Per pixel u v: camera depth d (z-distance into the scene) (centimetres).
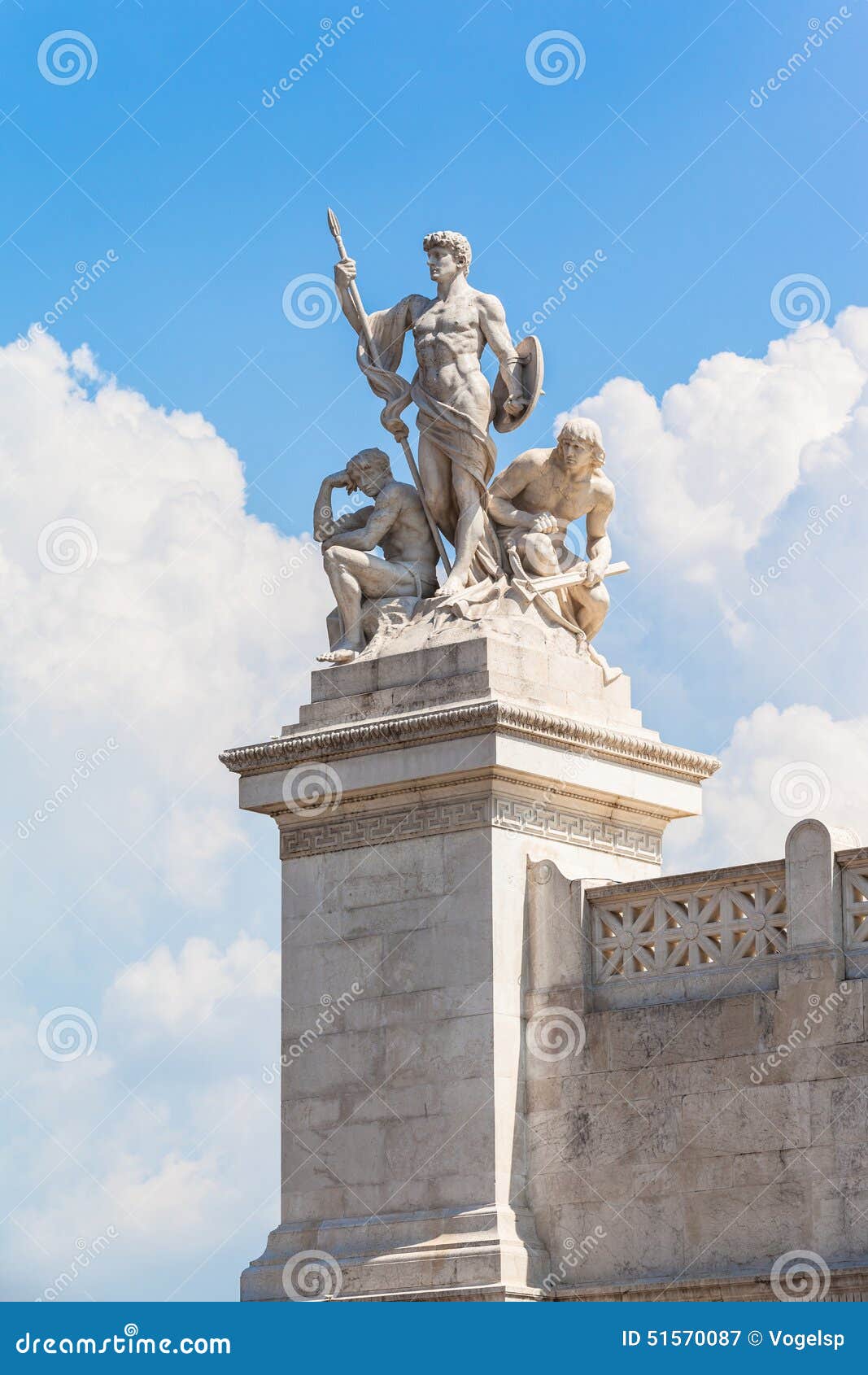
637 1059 2488
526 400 2741
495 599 2695
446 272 2783
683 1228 2425
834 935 2377
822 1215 2334
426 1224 2536
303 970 2692
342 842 2688
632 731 2712
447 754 2580
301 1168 2652
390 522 2783
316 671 2745
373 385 2834
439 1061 2570
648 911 2531
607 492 2744
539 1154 2538
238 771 2750
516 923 2580
